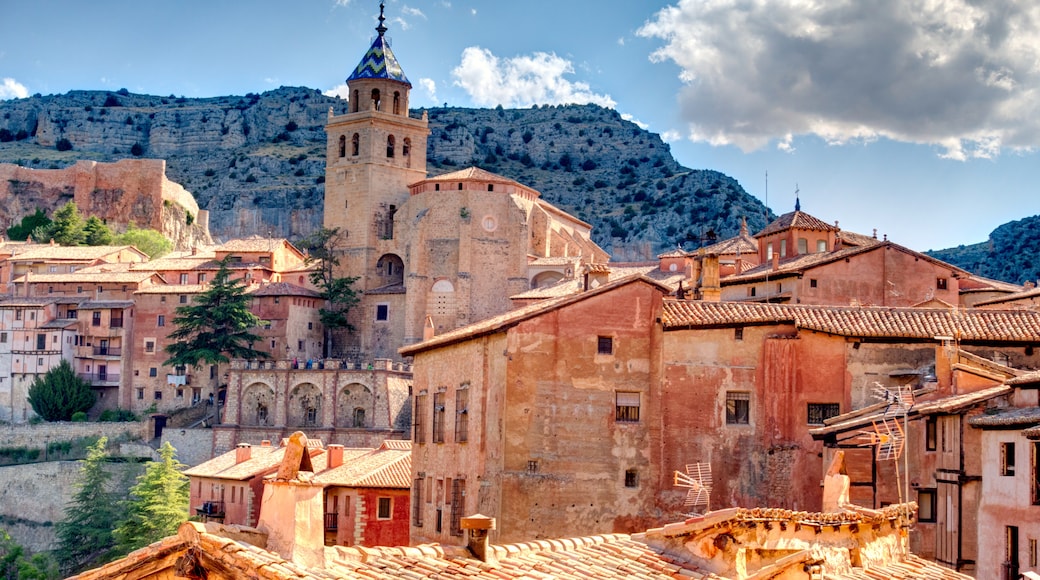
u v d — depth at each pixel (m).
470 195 174.88
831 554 32.31
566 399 57.47
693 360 58.62
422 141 190.12
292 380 159.62
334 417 156.75
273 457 119.62
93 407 180.25
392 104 189.12
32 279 188.25
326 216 187.62
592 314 58.25
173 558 24.25
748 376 58.56
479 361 60.00
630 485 57.69
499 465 56.97
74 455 168.62
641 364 58.47
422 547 29.22
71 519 141.88
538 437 56.94
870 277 96.75
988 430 48.38
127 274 186.62
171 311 180.00
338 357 181.50
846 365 58.72
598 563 30.05
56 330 181.00
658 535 31.62
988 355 59.72
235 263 190.75
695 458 58.12
